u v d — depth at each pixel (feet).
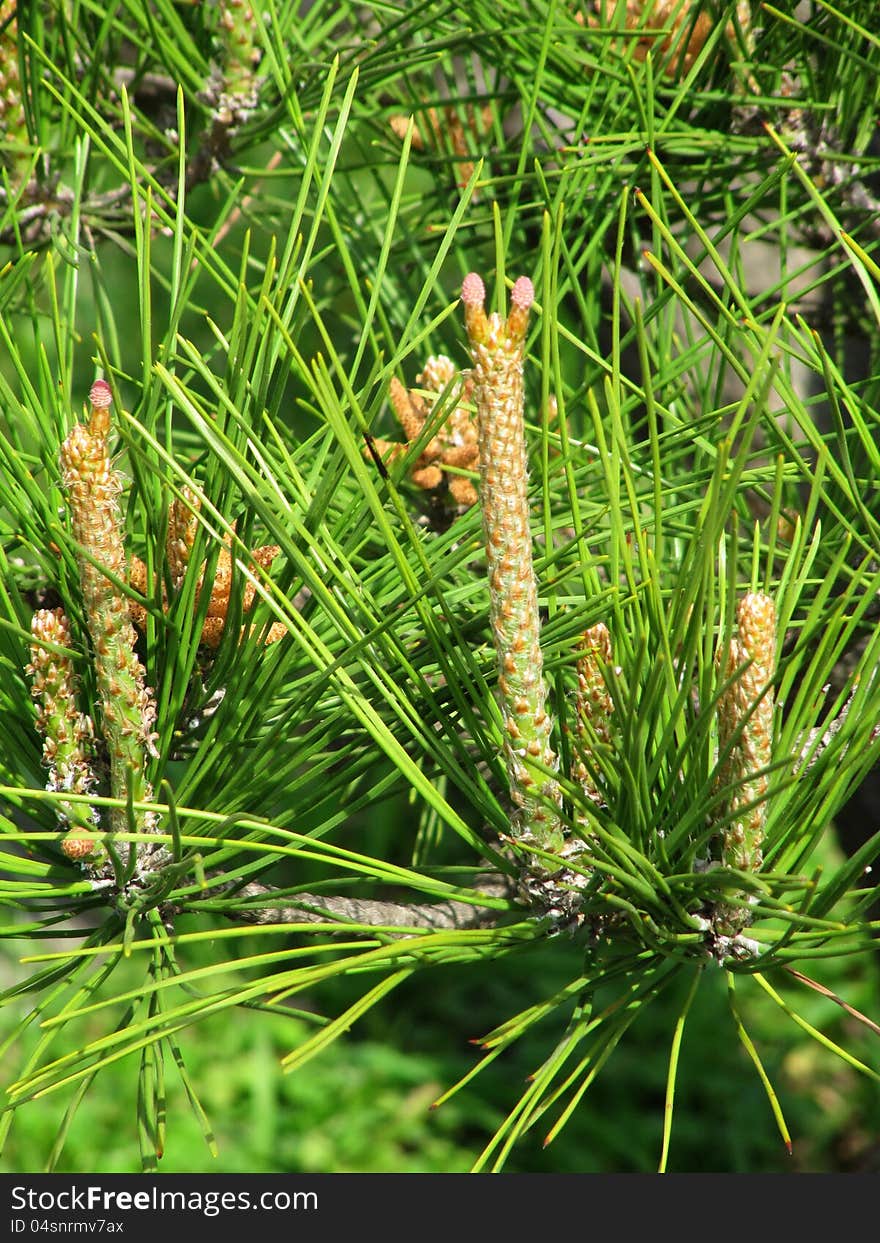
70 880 3.47
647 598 3.35
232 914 3.49
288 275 3.44
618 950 3.43
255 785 3.45
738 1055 10.65
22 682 3.51
